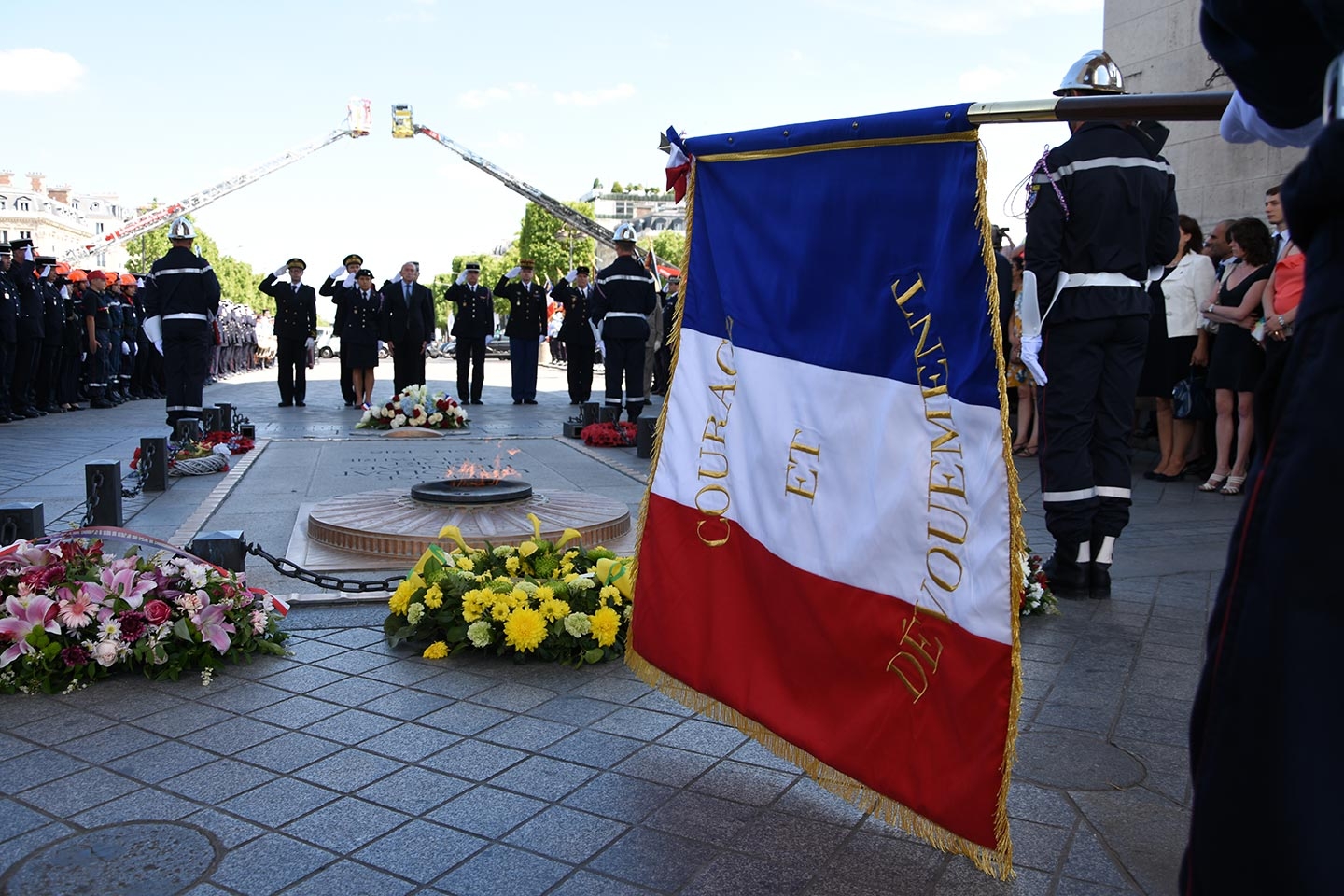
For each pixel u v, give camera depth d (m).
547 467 10.30
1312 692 1.25
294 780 3.28
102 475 6.72
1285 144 1.84
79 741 3.56
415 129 40.88
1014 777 3.39
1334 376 1.28
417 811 3.08
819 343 3.08
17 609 4.09
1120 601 5.59
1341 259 1.32
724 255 3.52
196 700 3.97
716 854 2.86
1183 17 11.38
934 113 2.65
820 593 3.03
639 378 14.71
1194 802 1.41
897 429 2.80
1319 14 1.31
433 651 4.45
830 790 2.98
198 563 4.50
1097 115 2.28
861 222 2.93
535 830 2.98
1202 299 9.55
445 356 53.91
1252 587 1.35
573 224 43.09
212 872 2.71
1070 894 2.68
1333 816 1.21
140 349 20.55
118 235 40.19
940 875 2.77
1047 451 5.58
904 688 2.78
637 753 3.53
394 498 7.12
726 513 3.45
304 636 4.79
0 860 2.77
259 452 11.24
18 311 14.77
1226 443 9.15
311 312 18.09
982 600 2.55
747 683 3.30
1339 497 1.26
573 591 4.56
